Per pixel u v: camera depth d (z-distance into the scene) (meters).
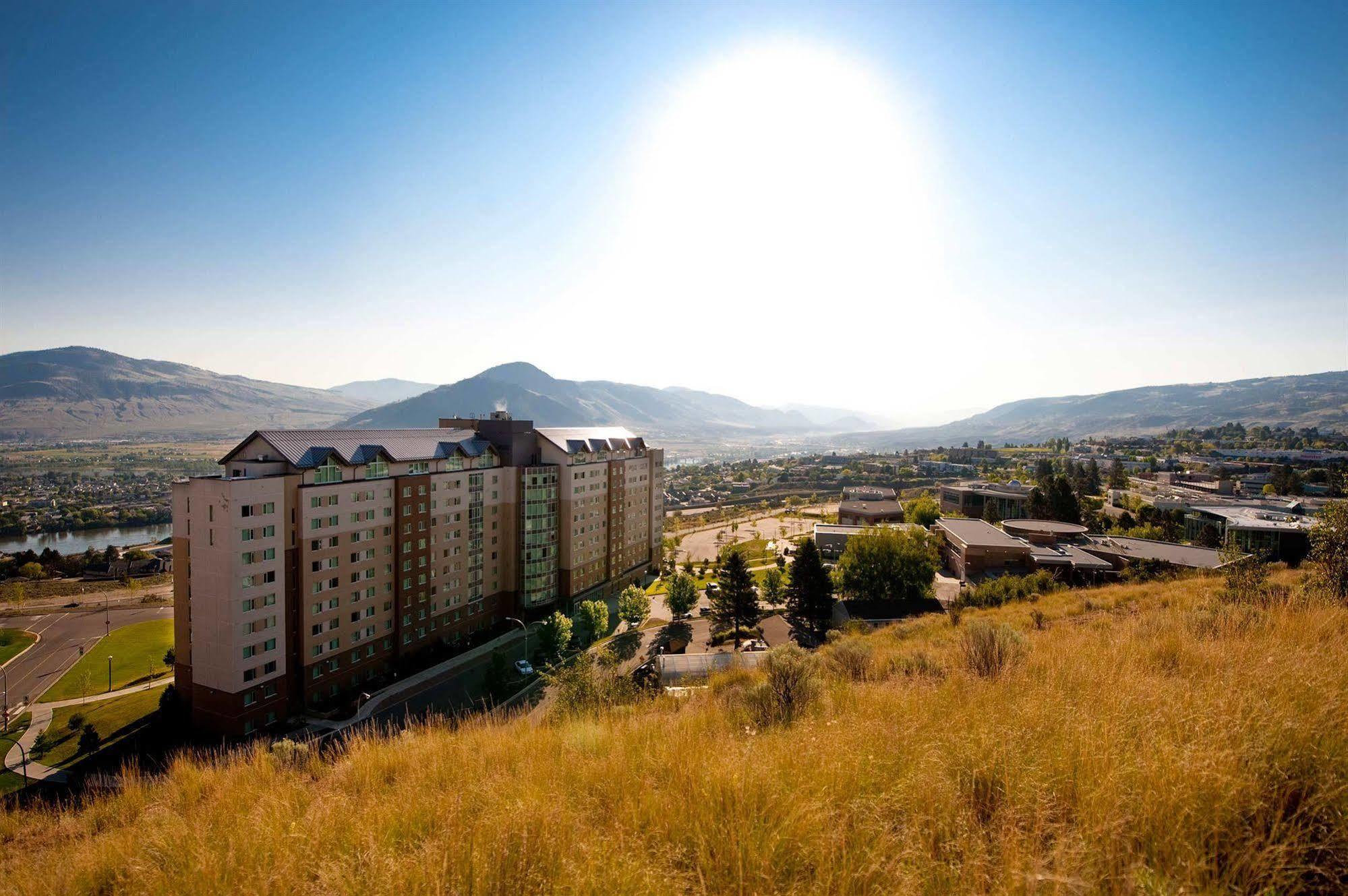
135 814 14.12
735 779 8.20
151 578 107.44
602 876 6.56
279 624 45.62
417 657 58.53
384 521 54.88
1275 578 33.25
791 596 63.75
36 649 68.81
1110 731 8.18
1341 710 7.77
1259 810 6.41
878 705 12.49
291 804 11.67
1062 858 5.92
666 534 160.50
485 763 12.57
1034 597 45.25
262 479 44.22
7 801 35.78
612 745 11.96
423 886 6.95
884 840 6.40
